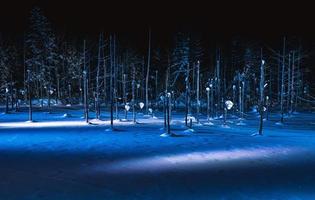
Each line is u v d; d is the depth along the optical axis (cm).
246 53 6569
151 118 4269
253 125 3619
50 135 2578
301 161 1666
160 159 1691
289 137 2592
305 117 4850
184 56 6359
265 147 2075
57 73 6400
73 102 6538
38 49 6116
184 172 1427
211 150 1961
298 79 6112
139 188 1195
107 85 6356
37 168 1480
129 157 1738
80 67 6378
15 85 6172
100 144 2162
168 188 1200
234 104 4881
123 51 6756
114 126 3278
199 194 1141
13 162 1602
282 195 1145
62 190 1164
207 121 3953
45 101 6506
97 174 1382
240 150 1966
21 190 1161
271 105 6431
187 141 2314
